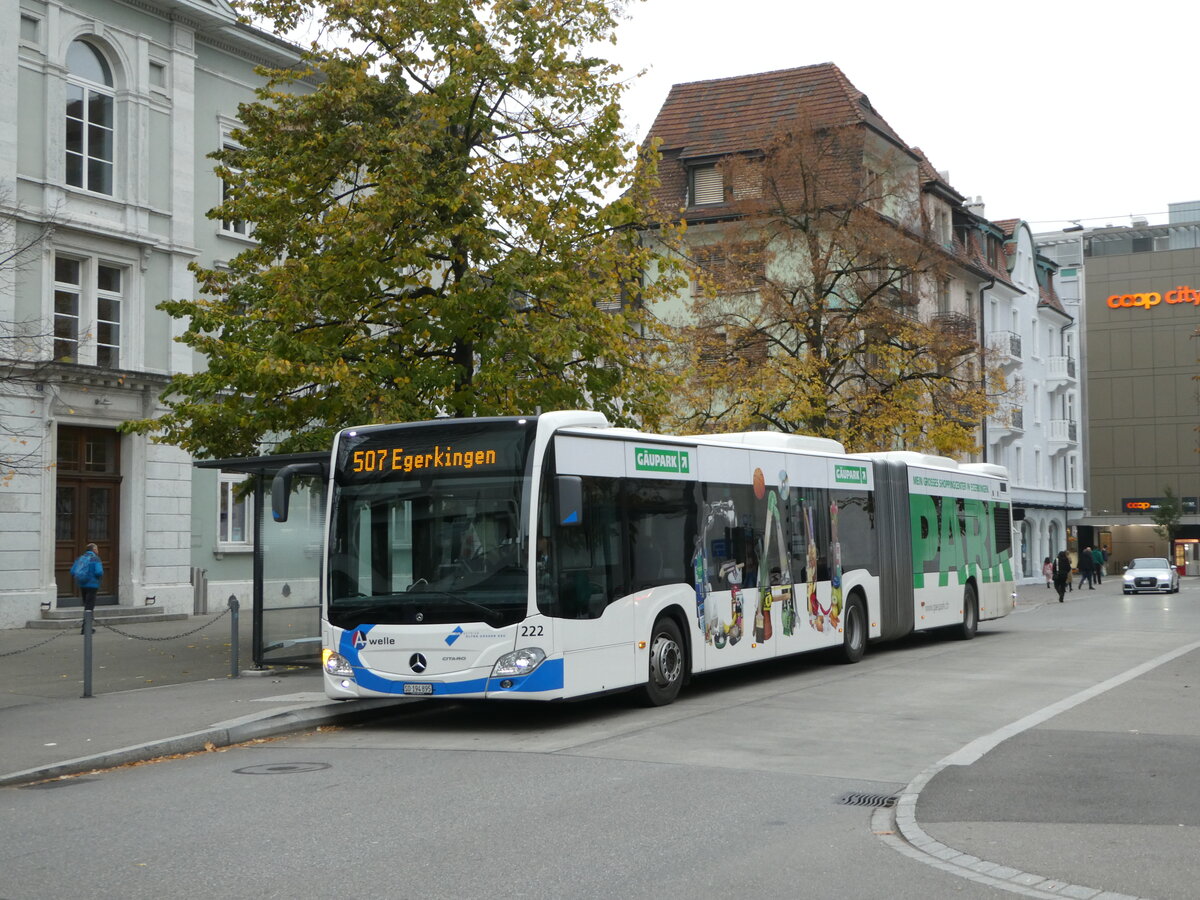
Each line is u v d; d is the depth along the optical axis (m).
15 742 11.80
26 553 26.62
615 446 14.02
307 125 19.12
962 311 55.09
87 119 28.70
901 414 29.17
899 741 11.59
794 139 30.33
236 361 17.86
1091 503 89.94
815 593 18.47
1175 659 19.59
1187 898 6.22
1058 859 7.02
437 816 8.39
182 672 18.02
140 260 29.55
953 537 24.36
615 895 6.43
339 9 19.25
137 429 19.09
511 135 20.03
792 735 12.02
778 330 31.84
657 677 14.42
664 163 44.22
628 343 21.12
